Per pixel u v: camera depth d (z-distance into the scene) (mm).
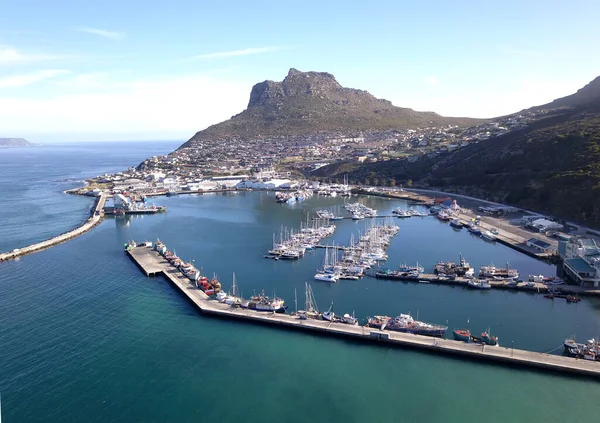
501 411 77125
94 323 109188
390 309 116688
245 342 100438
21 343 98938
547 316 112125
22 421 74625
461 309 116562
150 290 131500
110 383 84875
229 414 76938
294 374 88312
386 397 81188
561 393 81500
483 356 92188
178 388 83688
